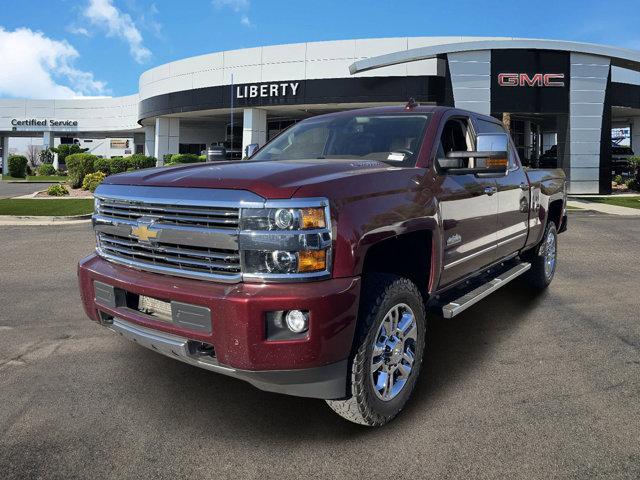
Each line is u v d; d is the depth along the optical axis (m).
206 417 3.20
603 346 4.47
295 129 4.65
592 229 12.49
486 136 3.61
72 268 7.80
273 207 2.62
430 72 25.70
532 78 23.55
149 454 2.78
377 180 3.08
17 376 3.80
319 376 2.67
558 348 4.42
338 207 2.74
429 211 3.37
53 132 54.97
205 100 30.50
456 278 3.97
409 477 2.60
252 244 2.63
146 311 3.12
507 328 4.98
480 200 4.14
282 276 2.62
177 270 2.91
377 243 2.99
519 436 2.98
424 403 3.40
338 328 2.65
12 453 2.77
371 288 2.97
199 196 2.80
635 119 37.34
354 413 2.92
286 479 2.58
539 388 3.63
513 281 6.82
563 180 6.70
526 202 5.26
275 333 2.63
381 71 26.09
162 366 3.99
